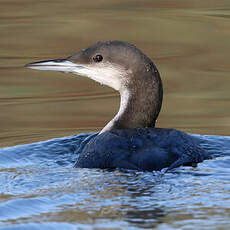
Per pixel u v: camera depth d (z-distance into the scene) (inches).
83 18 737.6
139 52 422.0
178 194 300.2
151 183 314.7
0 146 462.0
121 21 725.9
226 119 520.4
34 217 282.7
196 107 545.0
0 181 341.7
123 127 421.4
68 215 282.7
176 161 343.3
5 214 287.9
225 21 719.7
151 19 732.0
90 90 593.3
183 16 740.0
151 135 364.2
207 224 262.7
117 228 263.0
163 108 543.8
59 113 536.1
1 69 622.2
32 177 347.3
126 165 341.4
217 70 620.1
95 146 366.3
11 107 546.9
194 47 666.8
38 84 601.3
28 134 494.3
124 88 425.1
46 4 796.6
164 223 265.6
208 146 421.7
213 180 320.5
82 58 438.6
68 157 414.6
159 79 421.1
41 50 657.6
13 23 721.6
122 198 296.0
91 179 327.6
